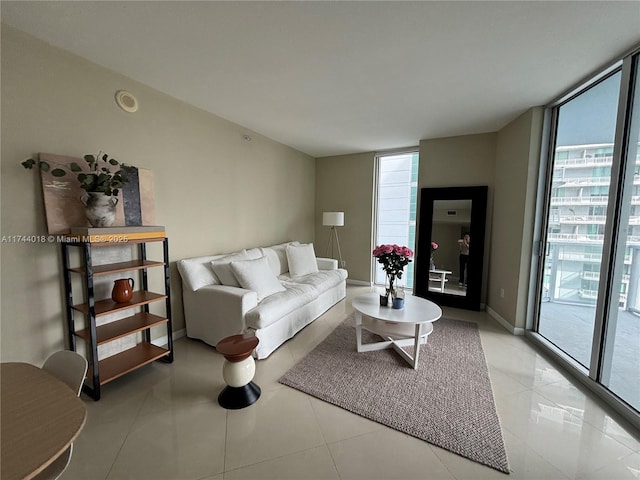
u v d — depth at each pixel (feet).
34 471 2.15
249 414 5.81
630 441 5.16
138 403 6.15
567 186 8.48
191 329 9.25
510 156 10.76
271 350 8.41
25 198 5.89
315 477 4.39
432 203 13.43
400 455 4.82
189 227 9.62
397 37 5.81
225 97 8.86
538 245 9.64
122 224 7.53
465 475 4.45
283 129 12.12
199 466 4.58
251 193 12.46
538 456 4.80
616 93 6.79
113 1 4.81
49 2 4.82
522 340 9.52
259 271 9.44
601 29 5.46
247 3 4.86
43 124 6.08
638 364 6.02
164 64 6.94
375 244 16.72
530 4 4.81
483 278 12.70
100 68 7.00
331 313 12.04
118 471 4.47
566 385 6.92
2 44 5.46
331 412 5.89
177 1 4.81
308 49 6.27
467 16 5.15
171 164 8.89
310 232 17.65
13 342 5.84
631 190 6.20
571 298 8.21
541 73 7.23
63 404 2.93
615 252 6.44
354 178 16.75
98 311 6.26
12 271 5.77
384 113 10.16
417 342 7.48
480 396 6.39
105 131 7.17
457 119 10.70
